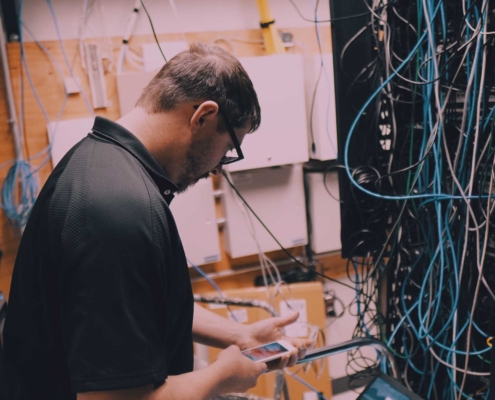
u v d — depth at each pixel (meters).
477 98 1.02
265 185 2.09
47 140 1.90
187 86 0.81
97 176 0.72
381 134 1.34
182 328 0.88
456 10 1.09
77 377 0.67
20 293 0.81
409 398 1.00
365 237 1.41
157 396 0.71
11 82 1.82
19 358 0.83
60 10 1.84
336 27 1.30
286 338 1.17
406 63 1.20
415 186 1.28
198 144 0.85
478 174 1.09
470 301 1.14
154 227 0.71
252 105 0.89
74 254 0.68
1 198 1.84
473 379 1.23
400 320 1.32
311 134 2.07
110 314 0.66
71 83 1.88
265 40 2.03
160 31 1.96
